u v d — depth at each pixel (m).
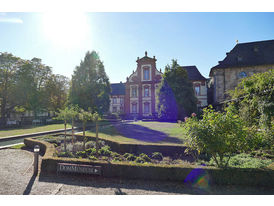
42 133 14.01
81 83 28.20
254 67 24.52
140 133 12.98
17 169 5.78
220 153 4.79
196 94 33.97
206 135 4.56
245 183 4.31
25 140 9.77
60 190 4.21
